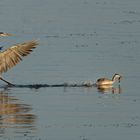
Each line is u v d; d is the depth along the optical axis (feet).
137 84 96.27
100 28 135.95
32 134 72.23
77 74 100.32
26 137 71.26
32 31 132.05
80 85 95.55
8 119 78.07
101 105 84.79
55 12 151.64
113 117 79.30
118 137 71.72
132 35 129.29
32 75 99.71
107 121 77.66
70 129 74.28
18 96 89.30
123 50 116.26
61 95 90.07
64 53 113.91
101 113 81.05
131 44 121.08
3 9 153.79
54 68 103.81
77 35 129.18
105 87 95.09
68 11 153.17
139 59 110.01
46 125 75.82
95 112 81.41
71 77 98.73
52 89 93.40
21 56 91.56
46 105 84.58
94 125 76.02
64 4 162.09
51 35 128.88
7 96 89.25
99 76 100.01
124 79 98.84
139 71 102.89
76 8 156.97
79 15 148.56
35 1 164.96
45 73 100.89
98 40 124.57
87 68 103.91
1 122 76.79
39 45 119.75
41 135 71.92
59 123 76.69
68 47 118.52
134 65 106.32
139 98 88.48
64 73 100.94
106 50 116.47
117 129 74.38
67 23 140.56
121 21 143.02
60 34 130.00
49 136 71.72
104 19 145.07
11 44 121.08
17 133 72.64
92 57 111.24
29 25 137.80
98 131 73.72
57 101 86.74
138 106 84.23
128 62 108.06
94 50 116.37
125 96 89.56
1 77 94.99
